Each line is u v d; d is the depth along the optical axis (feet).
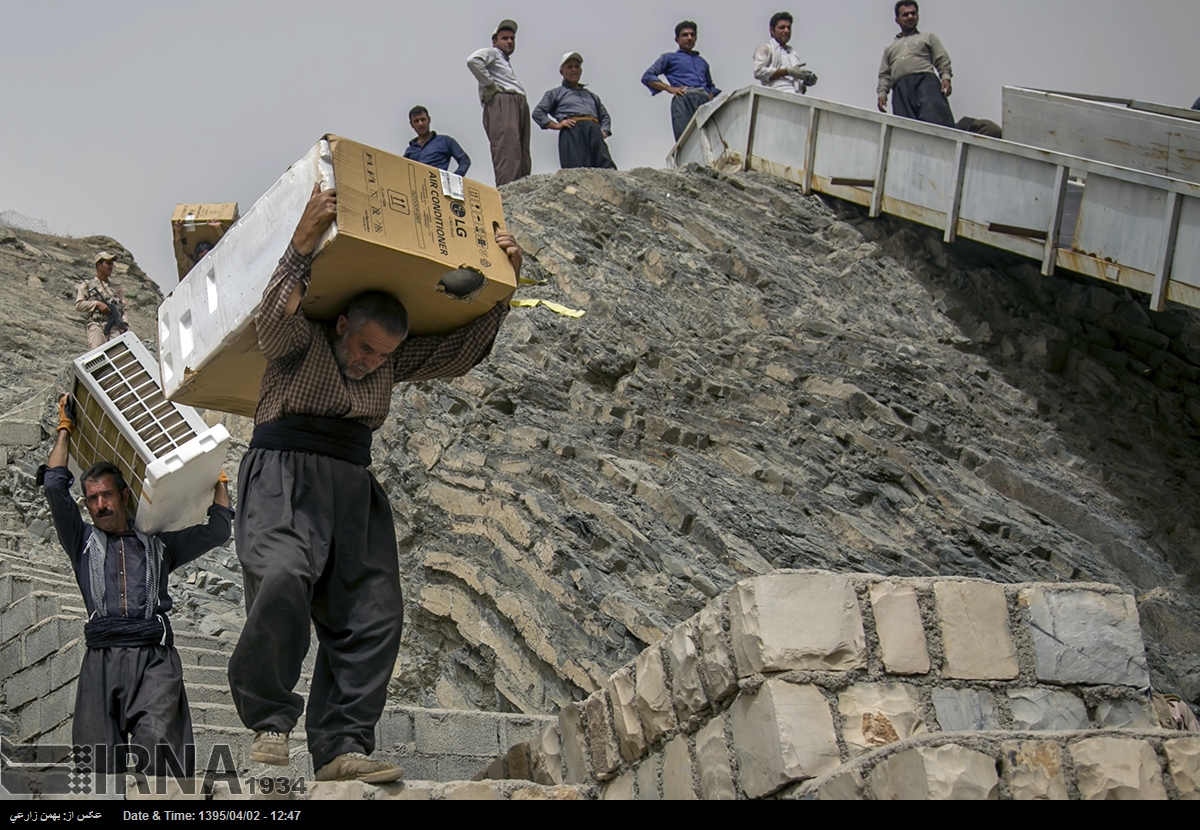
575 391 32.96
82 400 16.61
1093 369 39.09
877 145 45.50
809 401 34.45
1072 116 40.40
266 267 12.52
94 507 15.24
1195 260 33.68
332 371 12.68
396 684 25.32
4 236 63.98
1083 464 34.88
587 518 26.37
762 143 51.85
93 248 69.41
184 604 27.02
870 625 11.53
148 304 67.46
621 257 41.78
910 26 48.24
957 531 30.09
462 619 25.58
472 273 12.80
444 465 28.81
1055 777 9.70
